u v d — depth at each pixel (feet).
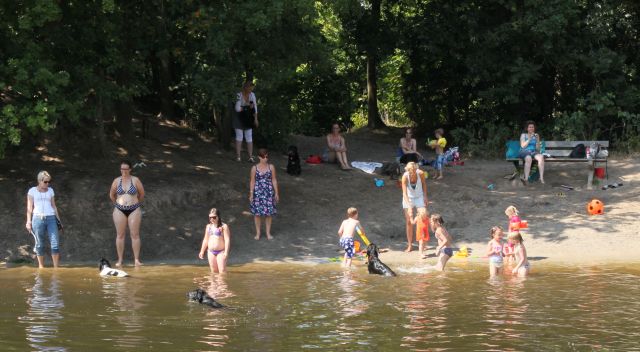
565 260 42.63
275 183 49.34
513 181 60.49
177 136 69.67
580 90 82.28
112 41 54.49
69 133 59.57
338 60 107.14
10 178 52.24
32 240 46.47
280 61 62.85
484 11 80.64
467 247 47.44
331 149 67.05
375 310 28.71
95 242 47.21
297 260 44.65
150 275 39.19
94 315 27.91
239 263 43.75
